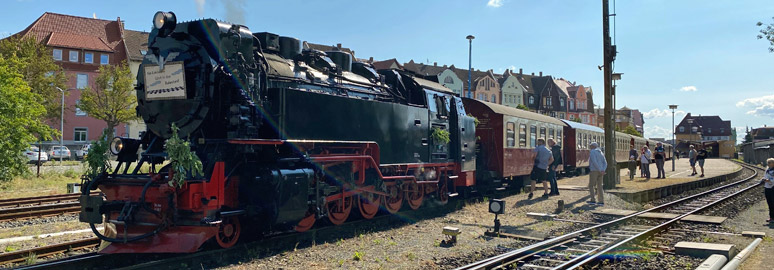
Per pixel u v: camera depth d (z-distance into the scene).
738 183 22.33
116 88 37.00
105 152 7.40
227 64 7.30
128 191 7.07
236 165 7.27
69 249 7.45
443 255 7.40
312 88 8.93
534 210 12.05
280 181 7.38
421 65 66.88
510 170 15.90
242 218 7.78
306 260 7.01
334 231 8.93
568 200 13.72
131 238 6.76
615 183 16.98
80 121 43.94
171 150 6.54
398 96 11.48
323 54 9.98
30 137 17.72
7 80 17.17
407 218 10.80
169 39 7.71
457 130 12.88
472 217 11.09
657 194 16.69
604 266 7.01
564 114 83.19
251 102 7.36
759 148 46.28
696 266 7.02
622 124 108.50
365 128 9.57
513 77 74.75
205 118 7.23
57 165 28.75
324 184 8.62
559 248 7.98
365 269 6.59
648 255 7.59
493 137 15.40
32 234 8.95
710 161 50.34
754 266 6.98
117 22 48.34
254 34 8.81
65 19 47.12
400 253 7.50
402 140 10.68
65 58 43.50
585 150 24.48
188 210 6.95
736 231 9.99
